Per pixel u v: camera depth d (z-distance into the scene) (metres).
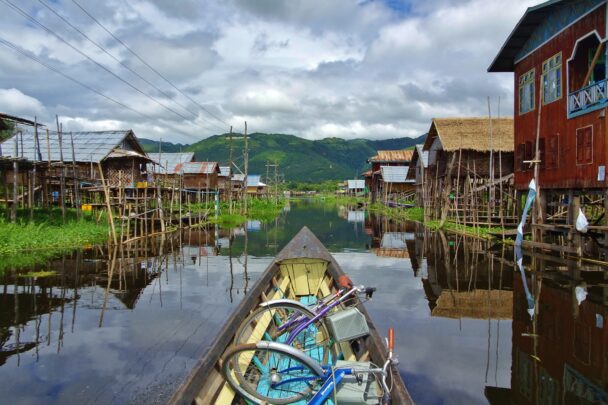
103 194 27.39
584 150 13.89
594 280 11.40
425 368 6.30
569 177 14.77
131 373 6.29
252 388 4.45
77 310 9.32
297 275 8.88
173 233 25.70
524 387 5.68
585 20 13.91
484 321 8.41
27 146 30.20
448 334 7.68
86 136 31.64
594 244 14.74
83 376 6.19
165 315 8.96
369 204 64.19
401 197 48.94
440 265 14.63
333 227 30.33
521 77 18.67
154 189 26.70
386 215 43.38
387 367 4.14
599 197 20.16
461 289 11.04
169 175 44.50
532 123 17.56
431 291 10.88
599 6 13.12
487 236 20.39
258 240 22.73
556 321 8.30
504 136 27.83
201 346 7.30
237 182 62.69
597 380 5.88
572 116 14.48
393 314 8.91
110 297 10.45
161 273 13.52
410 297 10.30
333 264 8.44
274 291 7.88
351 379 4.37
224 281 12.34
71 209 25.41
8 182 26.91
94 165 29.23
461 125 28.86
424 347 7.09
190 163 45.97
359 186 91.88
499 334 7.68
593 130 13.44
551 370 6.21
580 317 8.52
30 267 13.89
